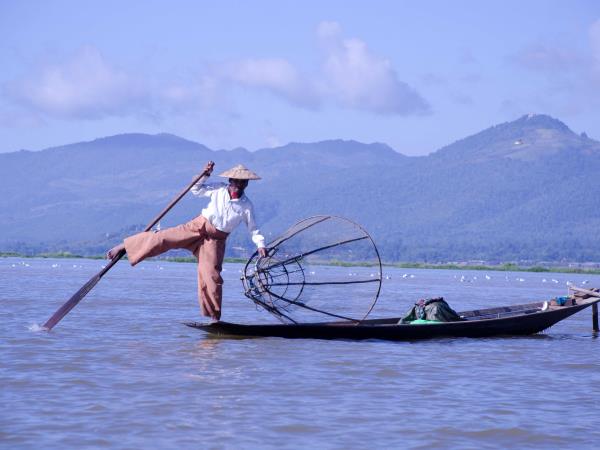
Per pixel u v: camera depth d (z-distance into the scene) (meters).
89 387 20.86
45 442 16.38
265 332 30.09
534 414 19.34
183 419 18.11
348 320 33.53
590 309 51.31
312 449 16.36
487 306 54.59
